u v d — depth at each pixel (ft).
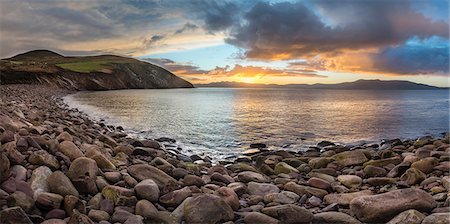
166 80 638.94
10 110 57.36
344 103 210.79
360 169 39.27
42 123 53.52
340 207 26.07
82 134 50.49
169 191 26.89
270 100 250.78
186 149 57.11
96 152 31.81
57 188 23.61
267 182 32.99
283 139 69.67
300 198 27.73
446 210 22.85
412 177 31.94
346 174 37.86
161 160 35.47
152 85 588.09
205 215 22.33
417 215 21.36
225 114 122.11
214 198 23.12
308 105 185.26
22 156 26.81
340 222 22.59
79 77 431.02
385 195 23.59
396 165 38.45
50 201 21.56
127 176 28.58
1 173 23.20
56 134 42.45
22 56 616.80
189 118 106.11
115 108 141.90
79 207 21.75
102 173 28.09
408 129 86.79
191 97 285.02
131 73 552.82
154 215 22.72
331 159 42.27
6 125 36.01
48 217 20.94
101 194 24.67
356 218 23.58
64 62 538.47
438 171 33.91
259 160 43.11
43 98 166.71
